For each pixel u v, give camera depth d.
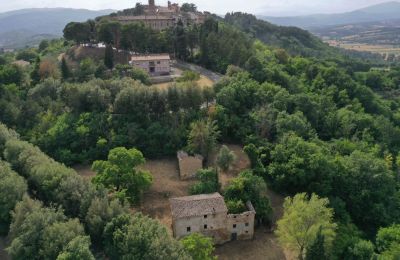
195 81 126.12
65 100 114.62
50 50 186.88
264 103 114.81
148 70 145.50
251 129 104.50
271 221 76.50
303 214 65.56
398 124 144.25
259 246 70.69
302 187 87.31
